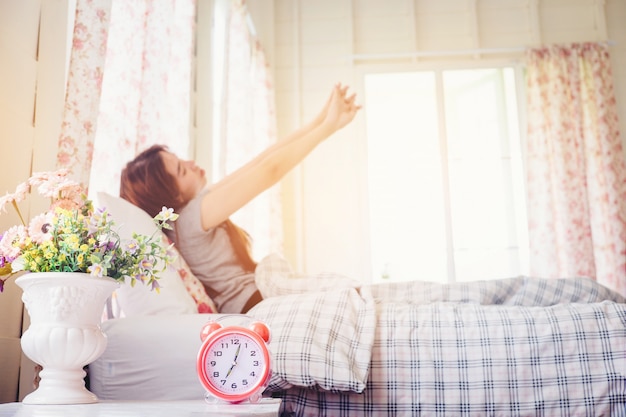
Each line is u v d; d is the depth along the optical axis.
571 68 5.00
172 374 1.95
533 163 4.87
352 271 4.98
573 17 5.22
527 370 1.85
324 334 1.88
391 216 5.04
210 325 1.49
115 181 2.55
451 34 5.25
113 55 2.57
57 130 2.22
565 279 2.28
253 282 3.12
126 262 1.57
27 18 2.13
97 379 1.97
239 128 4.23
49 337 1.42
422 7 5.32
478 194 5.03
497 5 5.27
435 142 5.12
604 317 1.92
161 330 1.98
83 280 1.46
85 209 1.61
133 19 2.65
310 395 1.87
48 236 1.50
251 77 4.75
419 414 1.83
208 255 3.02
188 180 3.00
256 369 1.44
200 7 3.71
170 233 2.89
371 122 5.19
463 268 4.93
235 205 3.31
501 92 5.14
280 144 3.88
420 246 4.98
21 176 2.07
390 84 5.24
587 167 4.91
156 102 2.85
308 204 5.09
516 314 1.93
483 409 1.83
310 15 5.39
